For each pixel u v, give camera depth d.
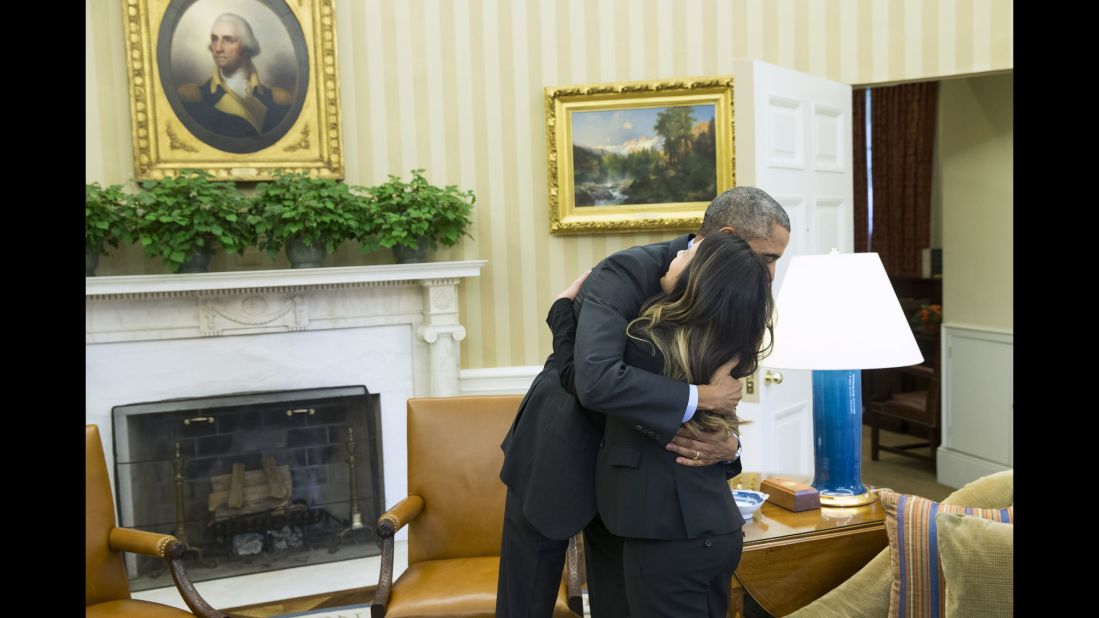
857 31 4.58
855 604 2.28
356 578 4.12
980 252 5.35
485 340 4.76
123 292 4.00
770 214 1.99
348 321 4.48
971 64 4.43
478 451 3.04
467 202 4.69
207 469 4.28
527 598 1.99
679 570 1.70
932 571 2.11
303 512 4.38
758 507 2.64
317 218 4.19
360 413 4.48
